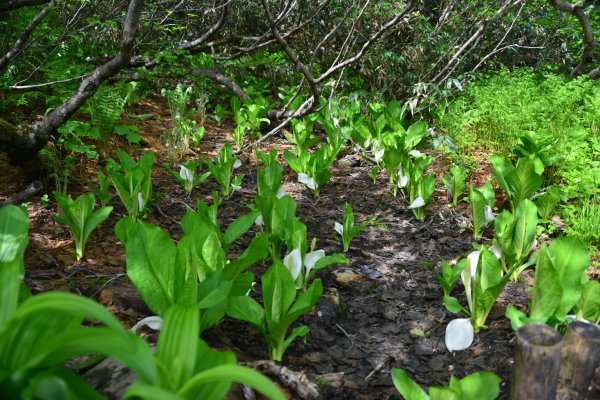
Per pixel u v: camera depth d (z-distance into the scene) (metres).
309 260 3.19
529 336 2.13
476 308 2.95
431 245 4.16
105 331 1.31
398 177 5.09
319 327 3.02
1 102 5.22
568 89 6.78
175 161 5.69
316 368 2.67
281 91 8.84
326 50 9.01
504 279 2.78
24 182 4.37
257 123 6.81
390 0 7.98
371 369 2.72
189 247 2.46
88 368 2.18
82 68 6.21
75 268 3.33
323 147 5.24
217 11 7.81
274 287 2.46
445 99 7.37
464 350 2.87
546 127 5.88
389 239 4.29
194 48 7.07
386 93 8.73
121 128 5.42
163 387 1.42
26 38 4.46
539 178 4.14
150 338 2.52
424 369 2.74
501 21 8.95
